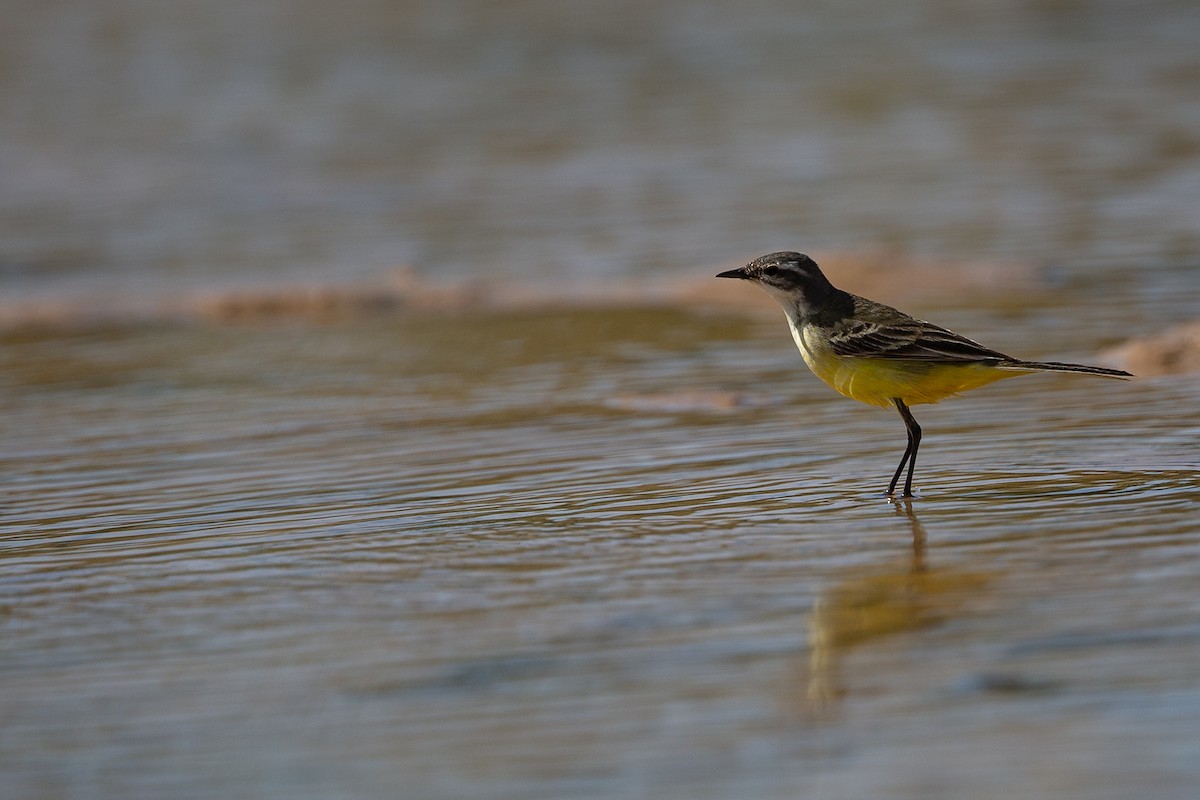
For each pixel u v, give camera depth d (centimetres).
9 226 2936
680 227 2683
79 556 1174
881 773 749
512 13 4734
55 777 793
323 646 946
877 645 898
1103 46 3984
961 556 1055
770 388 1700
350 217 2911
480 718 830
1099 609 928
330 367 1930
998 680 838
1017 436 1428
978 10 4503
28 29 4656
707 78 3881
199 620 1007
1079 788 721
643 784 752
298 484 1377
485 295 2312
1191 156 2911
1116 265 2228
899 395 1284
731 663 884
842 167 3039
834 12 4569
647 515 1212
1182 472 1251
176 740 826
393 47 4350
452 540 1164
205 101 3850
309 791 763
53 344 2156
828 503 1227
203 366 1970
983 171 2923
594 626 954
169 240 2803
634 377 1794
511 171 3186
